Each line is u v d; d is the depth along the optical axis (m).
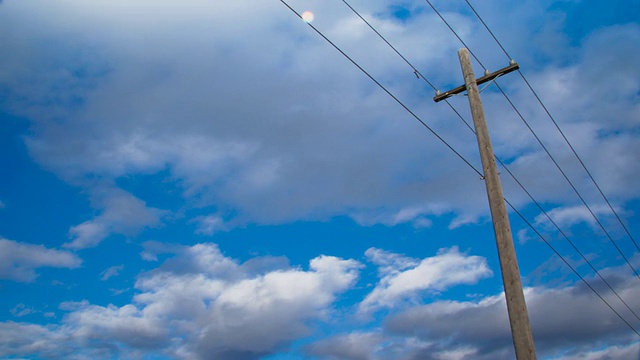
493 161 9.71
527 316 7.93
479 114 10.45
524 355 7.60
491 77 11.54
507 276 8.35
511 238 8.71
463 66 11.40
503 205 9.09
